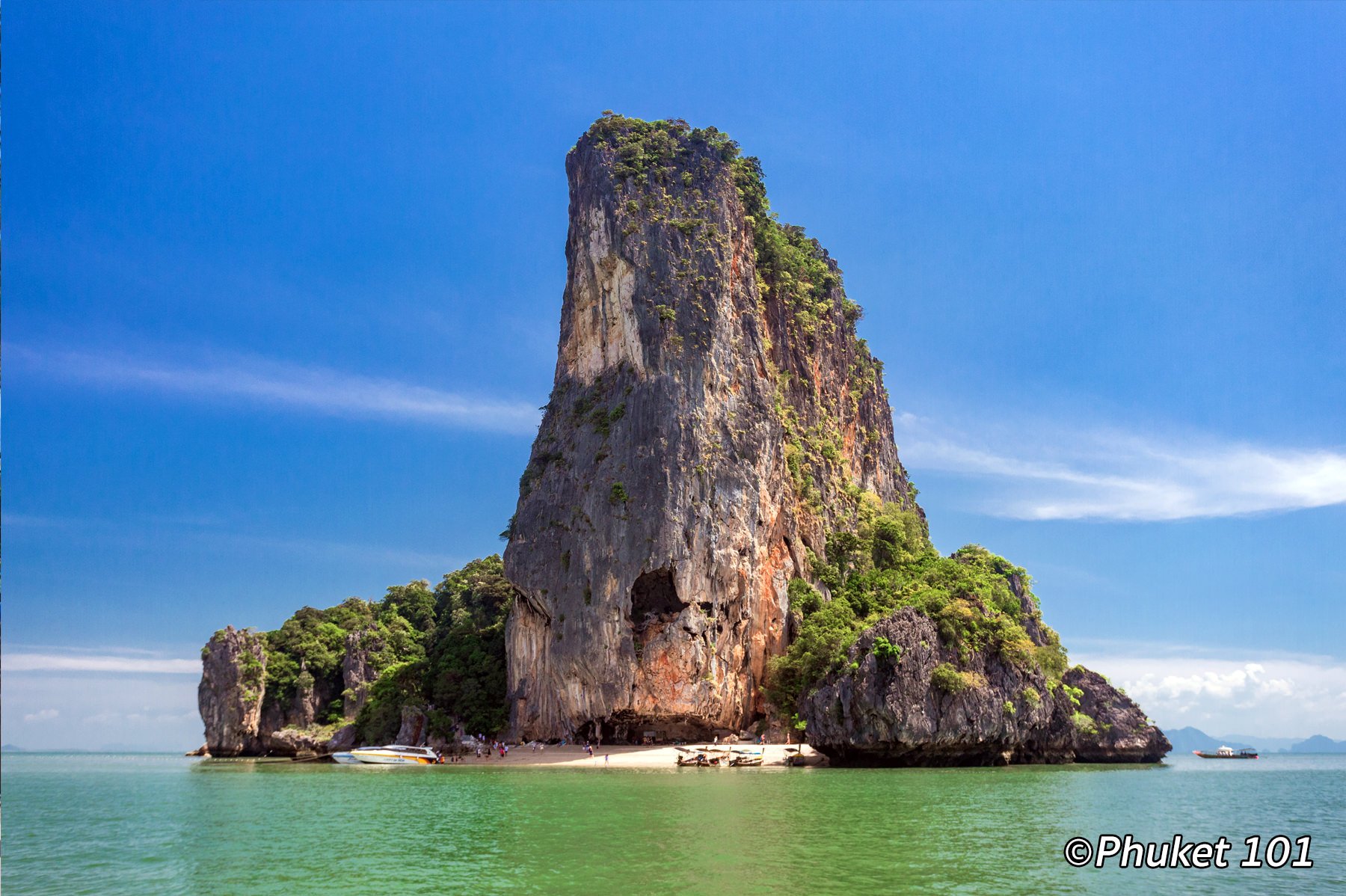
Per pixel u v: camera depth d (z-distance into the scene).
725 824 40.28
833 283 132.38
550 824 40.75
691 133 105.06
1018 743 77.62
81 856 36.62
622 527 84.25
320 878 31.08
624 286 95.31
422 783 60.91
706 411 89.81
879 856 33.69
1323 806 55.59
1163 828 43.03
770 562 92.12
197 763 106.50
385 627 125.00
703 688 80.50
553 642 84.69
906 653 70.81
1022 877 31.05
